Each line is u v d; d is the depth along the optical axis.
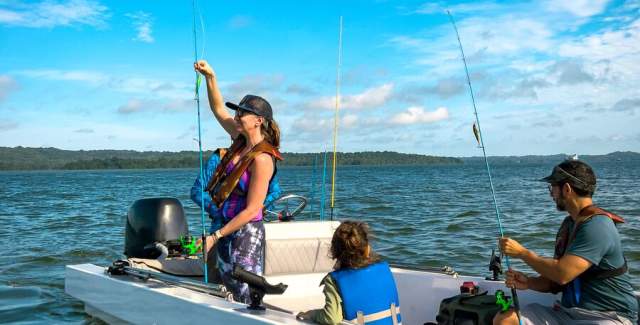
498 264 4.18
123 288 4.22
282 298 4.52
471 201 19.92
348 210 16.83
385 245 10.14
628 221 12.97
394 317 3.23
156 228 5.34
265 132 3.76
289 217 5.26
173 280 3.90
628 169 74.44
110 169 197.75
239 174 3.65
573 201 3.24
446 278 4.37
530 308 3.35
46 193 32.12
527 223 12.78
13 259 9.32
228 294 3.51
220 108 4.40
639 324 3.30
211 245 3.59
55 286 7.18
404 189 29.80
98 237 12.02
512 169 92.94
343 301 3.13
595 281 3.17
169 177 71.88
